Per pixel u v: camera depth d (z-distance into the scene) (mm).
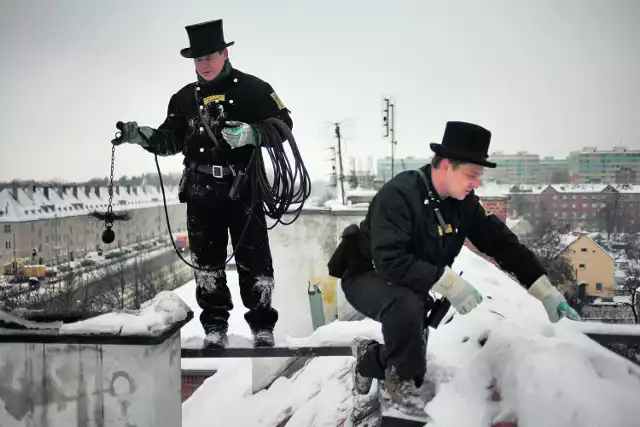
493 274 5617
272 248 8172
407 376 2666
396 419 2705
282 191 3443
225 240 3584
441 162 2627
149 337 2549
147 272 38875
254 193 3377
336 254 2947
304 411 4184
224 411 5812
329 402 4090
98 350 2645
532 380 2611
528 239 29250
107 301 34219
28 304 31359
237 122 3193
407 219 2621
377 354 2906
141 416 2631
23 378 2695
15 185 43062
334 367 4922
